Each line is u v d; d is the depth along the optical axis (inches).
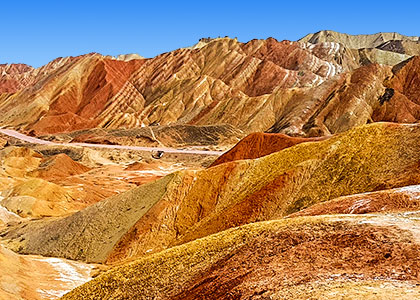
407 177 1731.1
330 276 745.0
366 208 1300.4
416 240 802.8
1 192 3718.0
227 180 2417.6
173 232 2260.1
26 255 2223.2
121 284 1228.5
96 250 2297.0
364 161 2020.2
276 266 867.4
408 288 629.3
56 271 2028.8
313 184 2042.3
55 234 2513.5
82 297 1259.8
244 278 877.8
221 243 1167.0
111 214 2465.6
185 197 2379.4
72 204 3698.3
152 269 1232.2
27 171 4849.9
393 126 2193.7
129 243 2230.6
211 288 929.5
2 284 1649.9
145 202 2438.5
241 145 3634.4
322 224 997.8
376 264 761.0
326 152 2207.2
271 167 2345.0
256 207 2039.9
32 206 3435.0
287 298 681.6
